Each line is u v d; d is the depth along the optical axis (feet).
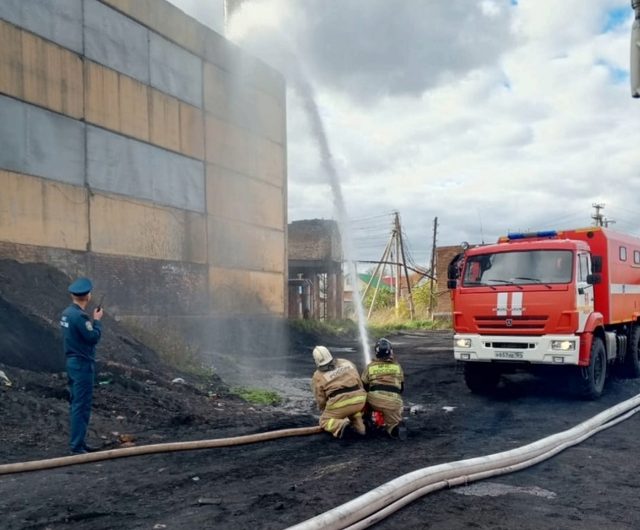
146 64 59.47
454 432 28.53
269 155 81.56
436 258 170.19
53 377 33.55
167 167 61.98
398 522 16.40
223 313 70.28
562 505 17.98
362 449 24.81
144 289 57.77
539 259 36.58
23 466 20.89
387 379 27.58
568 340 34.78
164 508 17.31
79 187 50.96
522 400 38.27
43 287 42.86
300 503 17.66
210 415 31.96
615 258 41.50
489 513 17.19
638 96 19.51
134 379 36.35
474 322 37.65
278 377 51.06
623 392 41.16
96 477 20.49
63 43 50.06
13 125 45.16
